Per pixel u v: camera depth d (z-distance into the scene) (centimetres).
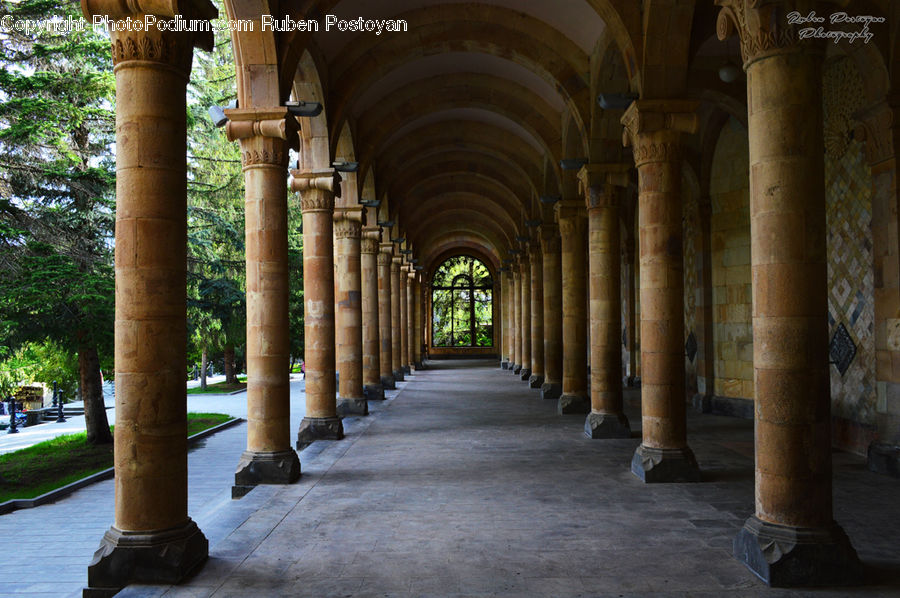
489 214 3491
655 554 645
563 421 1592
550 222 2119
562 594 549
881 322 1020
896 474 975
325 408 1384
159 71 625
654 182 985
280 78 991
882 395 1021
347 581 584
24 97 1581
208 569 621
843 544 573
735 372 1628
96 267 1742
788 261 593
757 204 613
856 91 1146
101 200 1731
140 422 613
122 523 609
